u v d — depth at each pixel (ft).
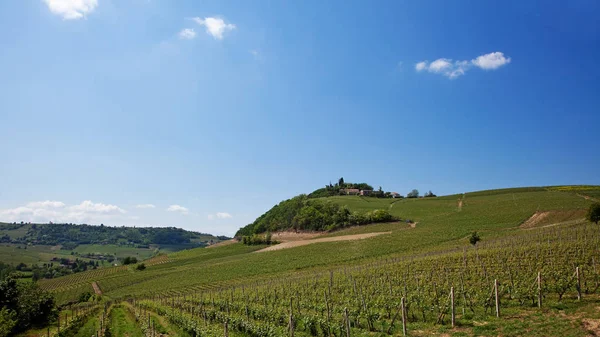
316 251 279.28
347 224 402.31
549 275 82.99
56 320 132.98
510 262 108.68
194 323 88.48
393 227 348.18
